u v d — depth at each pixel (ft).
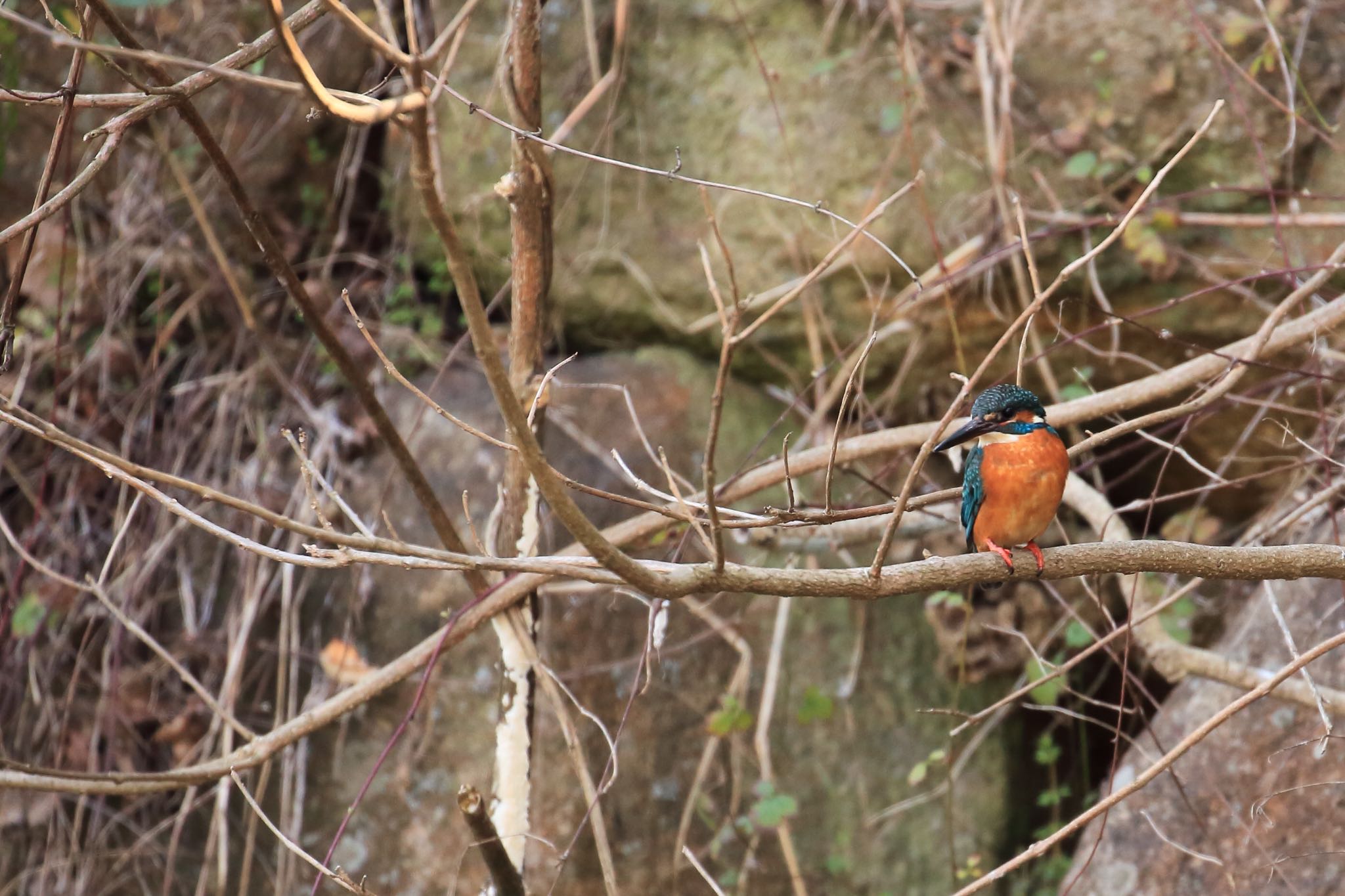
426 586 34.55
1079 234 33.83
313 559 18.01
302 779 33.91
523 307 25.04
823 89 35.70
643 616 34.22
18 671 35.37
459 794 19.02
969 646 35.53
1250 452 35.68
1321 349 32.24
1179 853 30.53
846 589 18.51
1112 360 33.86
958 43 35.06
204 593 35.78
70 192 19.79
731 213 35.99
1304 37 34.40
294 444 18.22
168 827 34.60
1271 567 19.47
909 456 35.40
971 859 32.73
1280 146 33.91
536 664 26.63
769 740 34.71
